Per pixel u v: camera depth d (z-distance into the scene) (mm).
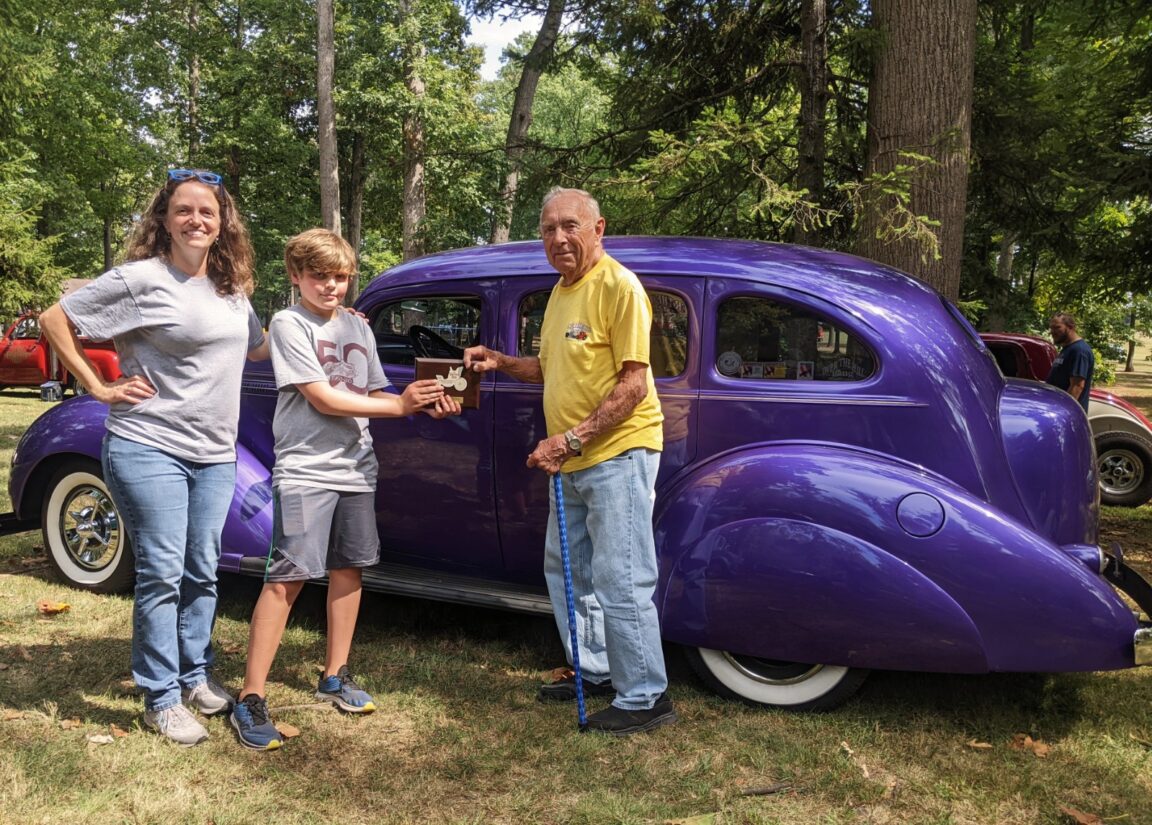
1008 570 2668
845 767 2656
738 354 3096
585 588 3109
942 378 2922
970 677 3350
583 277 2859
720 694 3133
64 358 2561
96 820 2297
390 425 3586
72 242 28891
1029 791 2529
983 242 9773
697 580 2943
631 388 2715
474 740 2811
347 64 21344
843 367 2996
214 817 2326
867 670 2965
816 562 2797
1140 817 2406
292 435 2869
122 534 3980
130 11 25938
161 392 2674
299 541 2820
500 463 3393
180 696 2889
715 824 2357
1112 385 25125
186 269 2674
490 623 3900
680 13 8320
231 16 27125
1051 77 9398
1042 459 2965
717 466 3008
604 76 9203
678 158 6211
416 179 18312
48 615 3785
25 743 2678
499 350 3449
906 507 2748
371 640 3684
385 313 3746
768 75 8195
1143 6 8086
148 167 27531
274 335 2818
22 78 13969
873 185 5785
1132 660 2621
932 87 5895
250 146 23875
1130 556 5641
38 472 4172
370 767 2639
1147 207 7914
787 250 3396
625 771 2631
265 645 2824
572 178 8484
